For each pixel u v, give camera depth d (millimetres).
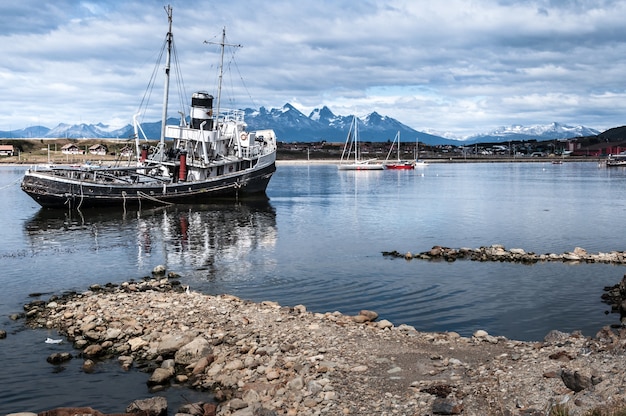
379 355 19438
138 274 39281
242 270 40469
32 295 32500
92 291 33219
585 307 29984
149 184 84000
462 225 67750
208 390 17750
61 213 77375
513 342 20875
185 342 21281
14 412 16797
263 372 18266
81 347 22266
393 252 47344
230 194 92875
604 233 60844
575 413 12555
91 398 17625
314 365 18484
